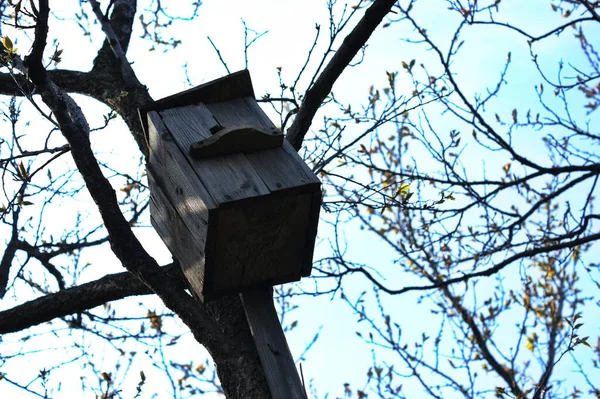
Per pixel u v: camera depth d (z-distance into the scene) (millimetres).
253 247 3727
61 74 5301
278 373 3525
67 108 4344
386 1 4234
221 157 3797
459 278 6316
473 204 6527
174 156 3812
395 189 6109
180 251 4027
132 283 4137
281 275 3904
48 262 6637
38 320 4273
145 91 5027
